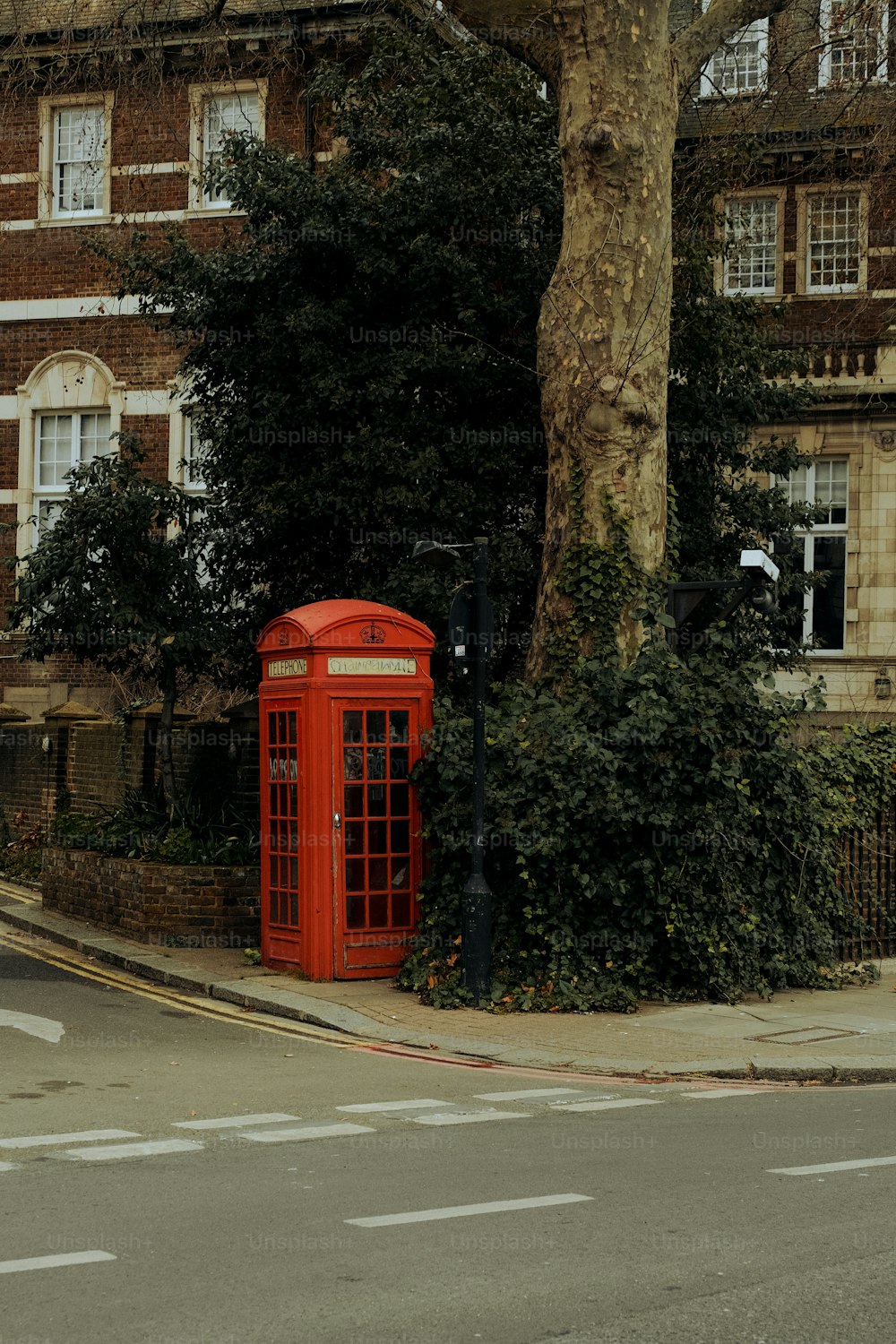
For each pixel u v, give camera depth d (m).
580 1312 4.94
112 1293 5.09
